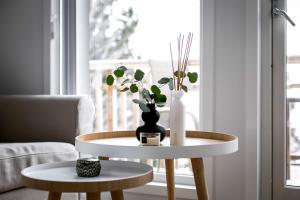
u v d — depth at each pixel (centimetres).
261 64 256
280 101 254
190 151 174
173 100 195
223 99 255
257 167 245
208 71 258
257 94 245
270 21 254
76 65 312
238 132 251
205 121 259
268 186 255
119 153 175
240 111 251
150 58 396
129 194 280
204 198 196
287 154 258
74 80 312
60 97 269
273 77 255
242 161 250
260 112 255
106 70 423
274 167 255
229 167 253
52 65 305
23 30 311
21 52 312
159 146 174
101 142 204
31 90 309
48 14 303
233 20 252
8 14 316
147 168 175
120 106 416
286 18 251
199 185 196
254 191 244
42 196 228
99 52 411
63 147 241
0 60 320
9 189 206
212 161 255
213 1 256
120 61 415
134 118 404
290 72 256
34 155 220
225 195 254
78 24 312
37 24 307
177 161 369
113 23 413
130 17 411
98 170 167
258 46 247
